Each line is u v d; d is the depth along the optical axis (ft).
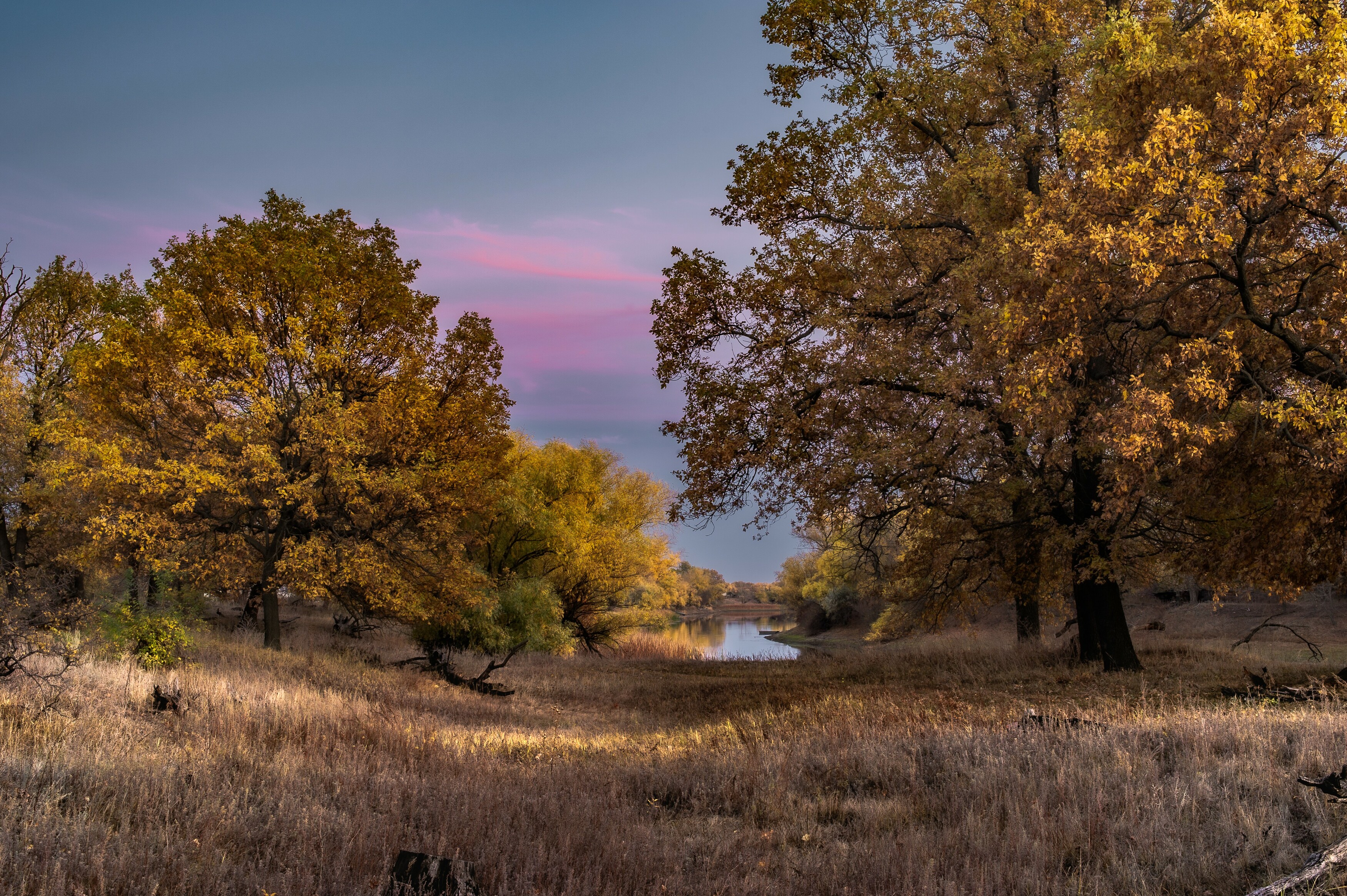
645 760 30.86
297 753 26.02
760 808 23.67
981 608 82.53
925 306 53.93
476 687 61.26
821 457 53.36
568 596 119.03
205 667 44.47
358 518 65.51
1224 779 20.29
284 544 63.93
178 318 58.70
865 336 52.03
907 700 45.83
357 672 57.26
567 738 40.60
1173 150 32.55
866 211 51.42
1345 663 57.06
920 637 131.23
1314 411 33.30
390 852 16.66
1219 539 49.39
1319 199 36.60
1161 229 34.01
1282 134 33.58
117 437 55.57
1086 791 20.29
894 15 54.49
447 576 69.26
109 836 15.40
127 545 56.65
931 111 55.47
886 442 51.29
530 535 107.24
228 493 57.52
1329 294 39.22
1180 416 39.81
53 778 19.10
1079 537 50.34
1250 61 32.94
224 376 60.70
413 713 43.62
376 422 63.93
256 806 18.90
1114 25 37.42
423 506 62.95
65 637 36.63
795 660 87.25
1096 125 37.76
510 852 17.15
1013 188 47.09
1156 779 20.57
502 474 75.66
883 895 15.57
